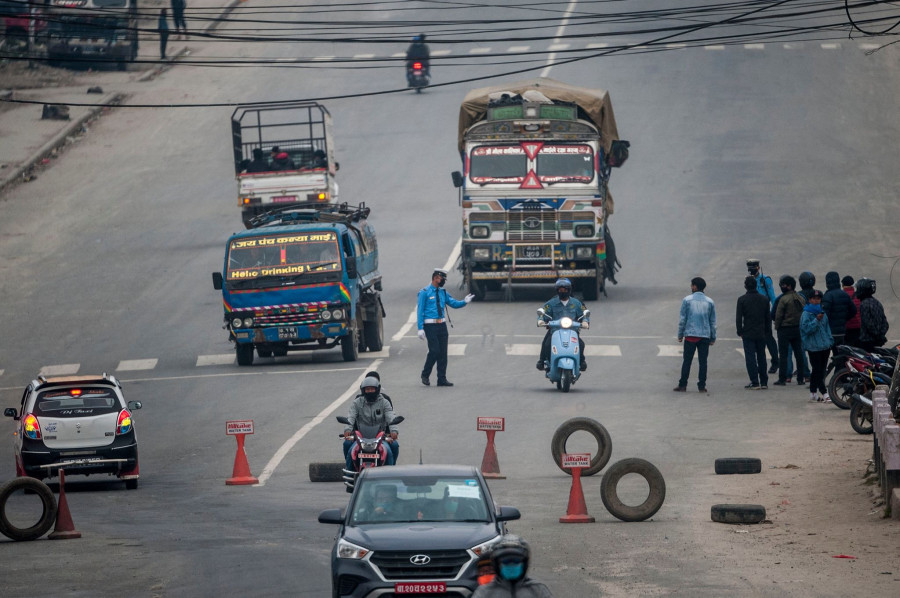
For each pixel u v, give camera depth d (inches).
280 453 2386.8
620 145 4146.2
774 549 1485.0
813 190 5639.8
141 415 2910.9
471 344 3631.9
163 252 5177.2
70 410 2236.7
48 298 4589.1
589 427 2103.8
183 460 2427.4
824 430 2388.0
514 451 2298.2
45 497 1779.0
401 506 1273.4
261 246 3459.6
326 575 1428.4
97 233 5536.4
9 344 4015.8
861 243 4854.8
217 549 1608.0
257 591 1362.0
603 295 4296.3
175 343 3905.0
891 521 1603.1
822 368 2723.9
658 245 4985.2
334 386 3088.1
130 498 2118.6
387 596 1172.5
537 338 3676.2
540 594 807.1
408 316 4101.9
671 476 2039.9
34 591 1403.8
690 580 1332.4
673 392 2928.2
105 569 1513.3
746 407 2689.5
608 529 1651.1
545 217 4079.7
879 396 1983.3
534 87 4188.0
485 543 1192.2
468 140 4121.6
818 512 1701.5
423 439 2406.5
